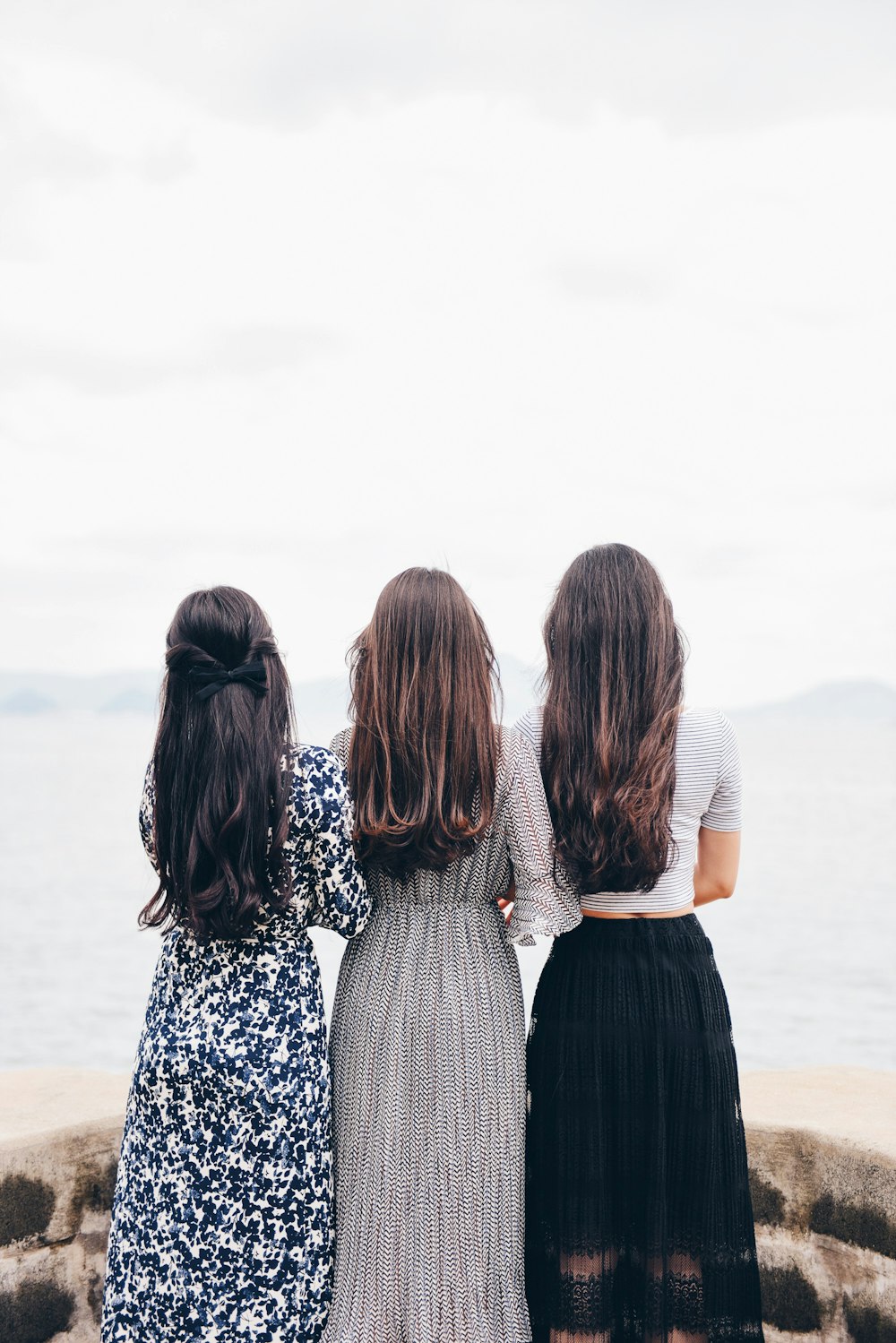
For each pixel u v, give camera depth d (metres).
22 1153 2.02
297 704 1.82
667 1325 1.79
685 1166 1.81
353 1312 1.74
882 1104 2.24
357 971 1.85
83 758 112.56
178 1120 1.71
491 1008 1.80
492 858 1.84
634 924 1.87
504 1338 1.75
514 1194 1.79
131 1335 1.70
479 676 1.80
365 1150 1.77
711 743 1.90
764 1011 19.00
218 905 1.67
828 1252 2.03
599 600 1.87
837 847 42.22
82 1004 19.42
